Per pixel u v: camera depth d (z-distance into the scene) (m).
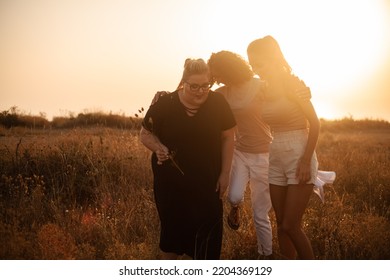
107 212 5.85
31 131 13.65
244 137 4.76
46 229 4.65
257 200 4.79
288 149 4.08
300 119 4.10
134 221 5.52
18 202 5.85
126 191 6.66
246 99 4.59
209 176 3.99
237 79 4.54
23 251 4.35
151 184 7.16
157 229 5.37
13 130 14.05
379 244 4.86
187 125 3.94
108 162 7.65
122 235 5.11
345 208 6.03
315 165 4.10
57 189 6.45
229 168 4.08
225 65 4.50
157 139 4.03
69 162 7.46
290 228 4.09
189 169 3.98
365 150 13.43
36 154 7.78
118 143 8.88
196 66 3.78
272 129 4.22
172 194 4.02
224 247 4.88
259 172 4.75
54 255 4.29
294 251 4.39
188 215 4.02
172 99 3.98
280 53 4.16
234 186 4.85
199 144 3.96
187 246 4.09
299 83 4.02
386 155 10.85
